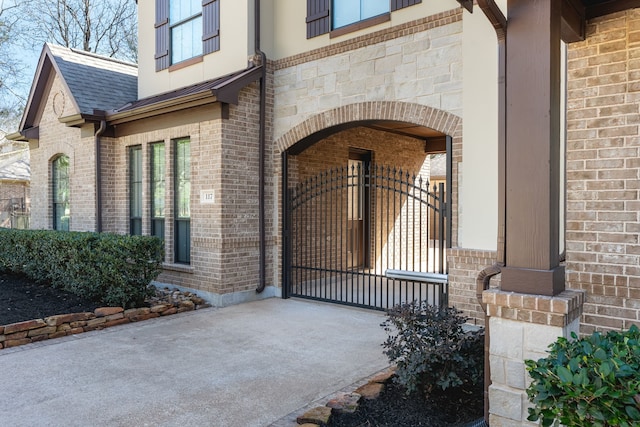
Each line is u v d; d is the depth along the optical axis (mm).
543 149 2900
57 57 9906
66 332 5762
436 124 6020
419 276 6293
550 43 2877
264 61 7727
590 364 2094
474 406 3498
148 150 8594
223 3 8148
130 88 10422
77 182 9555
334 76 7105
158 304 6922
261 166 7785
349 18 7070
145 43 9719
